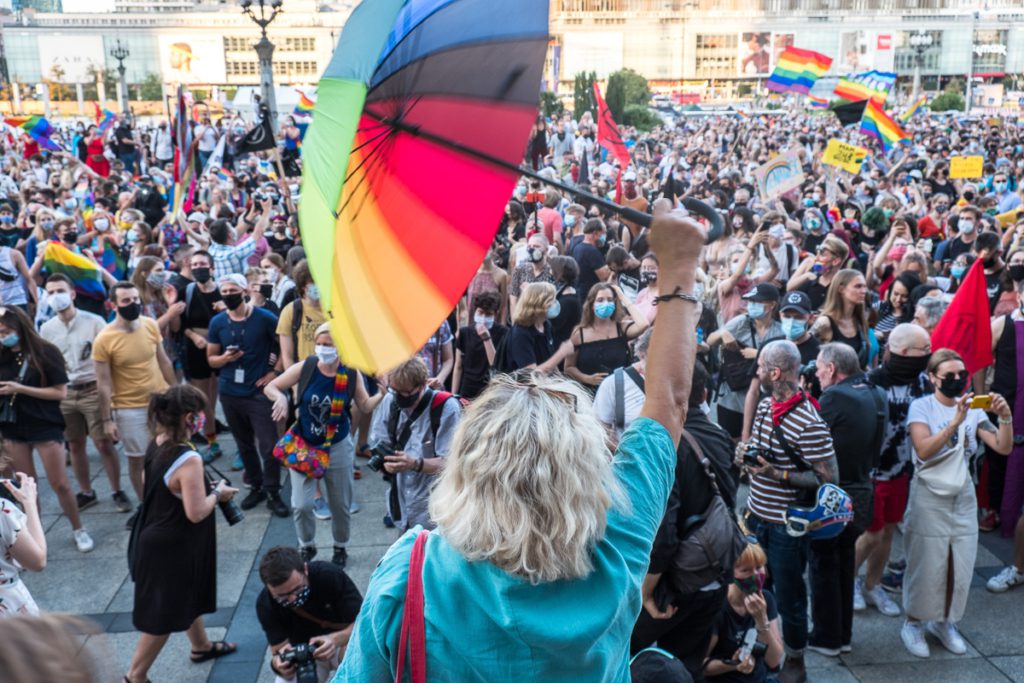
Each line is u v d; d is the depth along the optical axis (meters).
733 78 99.06
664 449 1.42
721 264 9.54
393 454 4.82
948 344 6.23
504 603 1.20
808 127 41.50
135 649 5.16
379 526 6.73
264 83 18.70
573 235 11.72
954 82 99.25
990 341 6.14
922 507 4.89
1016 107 80.50
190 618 4.59
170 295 7.73
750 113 64.38
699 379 3.77
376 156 1.40
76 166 19.42
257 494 7.12
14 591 3.76
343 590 3.95
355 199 1.36
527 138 1.51
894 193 17.80
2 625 0.87
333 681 1.31
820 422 4.49
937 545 4.87
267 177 22.44
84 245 10.51
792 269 9.59
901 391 5.24
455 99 1.46
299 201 1.17
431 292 1.39
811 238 11.74
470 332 6.99
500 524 1.21
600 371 6.60
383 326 1.33
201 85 95.88
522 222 11.27
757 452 4.64
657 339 1.48
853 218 13.40
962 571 4.90
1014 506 6.29
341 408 5.66
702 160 26.86
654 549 3.42
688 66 98.19
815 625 5.04
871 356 6.64
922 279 8.09
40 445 6.02
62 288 6.56
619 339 6.67
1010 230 10.90
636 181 14.87
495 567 1.22
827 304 6.68
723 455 3.72
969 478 4.93
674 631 3.67
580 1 97.75
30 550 3.74
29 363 5.91
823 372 4.89
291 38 95.75
